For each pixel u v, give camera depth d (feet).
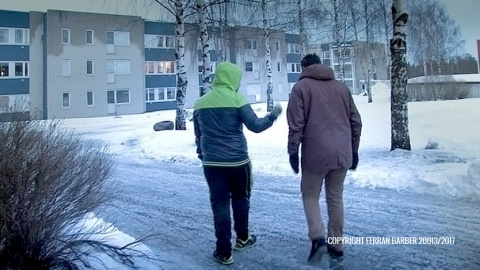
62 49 120.26
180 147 39.37
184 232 15.33
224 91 12.65
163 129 54.60
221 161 12.33
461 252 12.46
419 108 64.23
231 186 12.82
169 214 17.85
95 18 125.18
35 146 11.05
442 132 40.45
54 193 10.69
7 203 10.00
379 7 97.76
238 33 121.29
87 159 12.41
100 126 79.20
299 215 16.97
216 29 77.87
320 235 12.00
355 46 123.75
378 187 21.16
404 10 29.68
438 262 11.78
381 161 26.86
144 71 135.74
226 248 12.23
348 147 11.93
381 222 15.52
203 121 12.60
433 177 20.97
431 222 15.34
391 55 30.83
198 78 142.61
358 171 23.89
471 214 16.14
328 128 11.83
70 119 105.09
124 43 130.93
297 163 12.45
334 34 96.68
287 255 12.76
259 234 14.75
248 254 12.94
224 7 62.18
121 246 12.46
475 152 28.32
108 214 17.78
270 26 81.05
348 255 12.49
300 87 12.02
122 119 101.86
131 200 20.51
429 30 120.06
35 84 119.34
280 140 40.78
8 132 10.82
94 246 11.56
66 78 120.78
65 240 11.03
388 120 55.11
